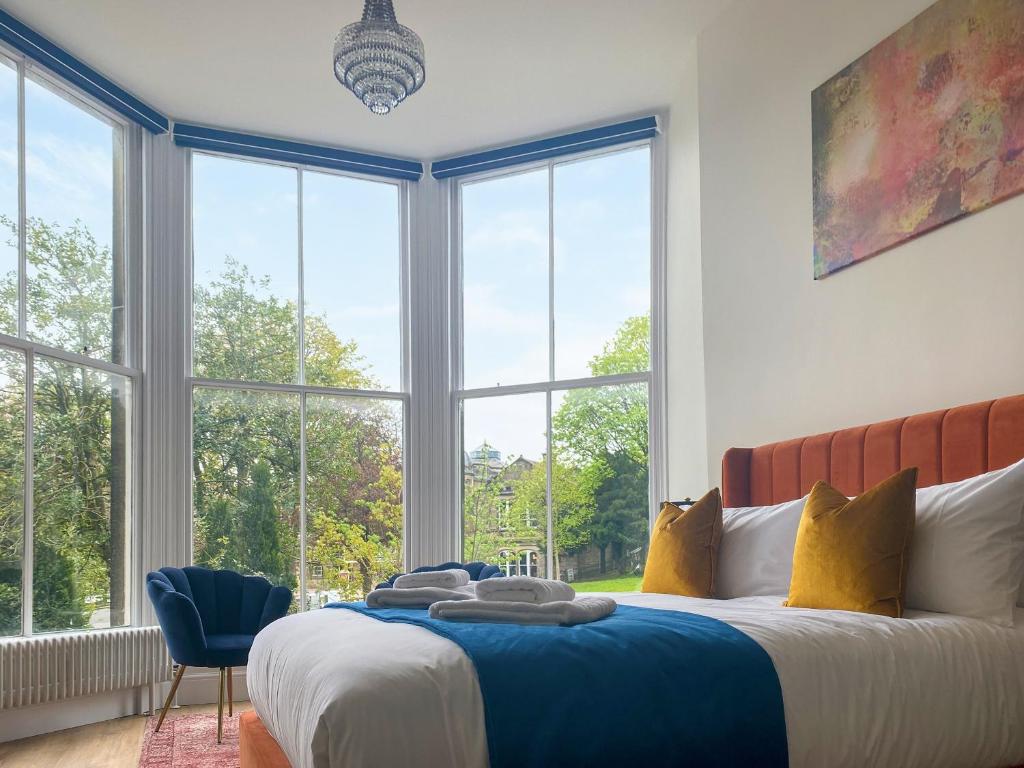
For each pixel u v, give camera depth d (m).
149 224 6.33
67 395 5.62
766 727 2.26
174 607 4.89
